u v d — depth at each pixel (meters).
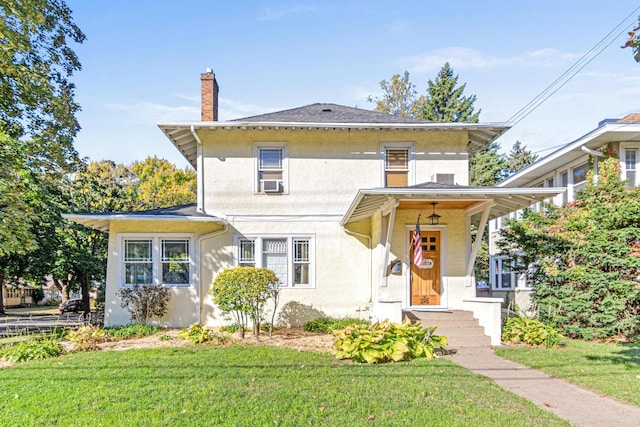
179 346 9.67
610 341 10.76
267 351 8.91
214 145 13.61
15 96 12.98
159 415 5.21
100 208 24.36
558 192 9.60
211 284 13.22
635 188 12.06
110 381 6.62
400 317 10.05
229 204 13.52
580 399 6.11
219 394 5.96
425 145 13.85
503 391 6.30
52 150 14.08
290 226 13.59
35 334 12.12
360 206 11.10
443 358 8.48
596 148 14.12
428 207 12.27
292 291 13.38
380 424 4.96
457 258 12.55
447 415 5.24
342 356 8.18
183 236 13.25
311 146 13.80
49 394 6.00
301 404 5.57
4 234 10.46
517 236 13.39
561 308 11.77
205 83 14.66
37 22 11.78
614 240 11.59
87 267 21.44
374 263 12.97
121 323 12.70
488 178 29.86
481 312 10.75
